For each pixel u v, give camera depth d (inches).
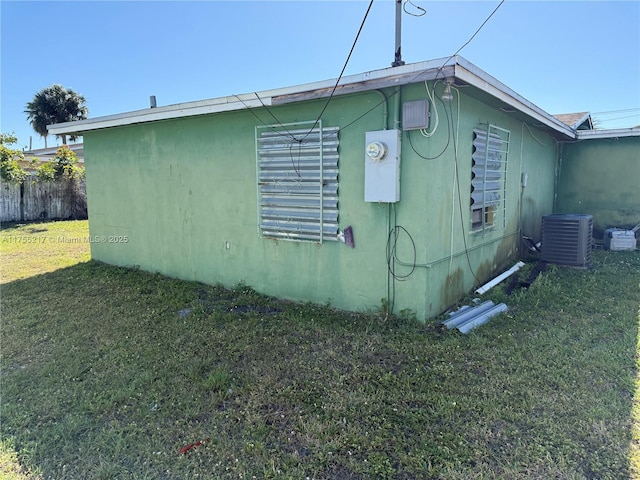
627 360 134.6
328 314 187.2
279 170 205.0
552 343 149.2
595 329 162.9
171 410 112.0
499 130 242.1
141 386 125.0
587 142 400.2
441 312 185.6
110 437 100.4
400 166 167.5
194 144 239.8
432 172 165.5
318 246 197.5
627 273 259.9
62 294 228.5
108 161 292.2
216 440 98.3
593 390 116.3
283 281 212.7
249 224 221.9
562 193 416.8
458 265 201.8
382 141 165.0
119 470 89.1
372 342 154.2
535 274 258.8
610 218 397.1
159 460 92.0
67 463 92.3
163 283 248.7
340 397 116.6
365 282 184.7
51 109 1130.0
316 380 127.3
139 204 276.5
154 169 263.4
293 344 155.6
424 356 141.5
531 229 335.9
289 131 198.4
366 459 90.6
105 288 239.8
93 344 159.8
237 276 231.8
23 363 145.3
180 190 251.3
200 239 245.8
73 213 637.3
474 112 205.0
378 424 103.3
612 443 92.9
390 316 176.9
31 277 267.1
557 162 412.2
